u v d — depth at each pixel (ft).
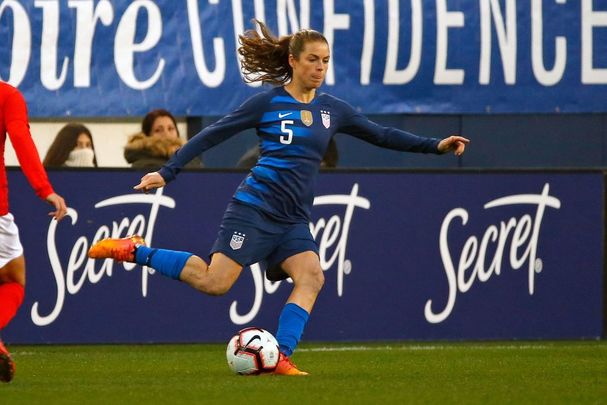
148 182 72.64
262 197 73.61
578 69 118.01
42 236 104.88
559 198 110.42
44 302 105.19
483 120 126.41
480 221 109.60
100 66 114.21
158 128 113.50
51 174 104.83
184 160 73.41
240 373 74.74
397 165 128.57
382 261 108.58
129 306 106.11
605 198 110.83
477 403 60.13
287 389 66.28
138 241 74.74
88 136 113.80
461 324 109.81
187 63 114.83
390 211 108.58
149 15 114.42
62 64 113.91
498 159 126.93
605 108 118.32
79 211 105.19
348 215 107.96
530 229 110.11
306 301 74.28
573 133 126.62
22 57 113.50
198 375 78.18
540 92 117.70
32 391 66.18
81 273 105.50
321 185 107.45
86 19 113.91
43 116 113.91
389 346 106.63
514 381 73.20
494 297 110.01
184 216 106.11
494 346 106.11
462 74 116.98
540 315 110.63
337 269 107.96
